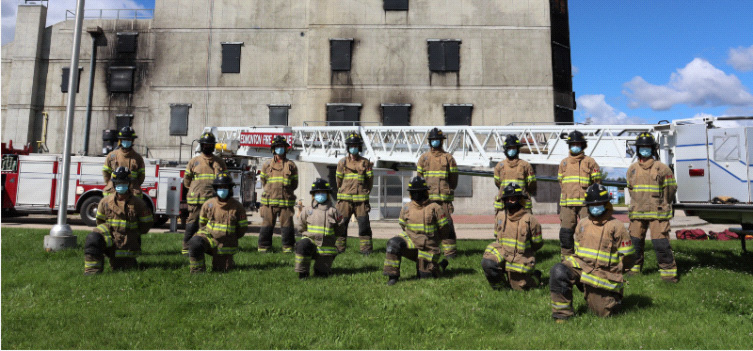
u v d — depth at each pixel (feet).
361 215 25.82
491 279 16.49
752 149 18.69
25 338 12.02
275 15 79.20
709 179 19.69
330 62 76.33
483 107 74.90
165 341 11.88
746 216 19.34
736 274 19.49
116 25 79.56
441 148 24.18
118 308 14.48
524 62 75.41
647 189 19.06
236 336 12.25
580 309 14.37
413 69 75.97
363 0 77.05
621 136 26.71
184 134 77.10
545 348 11.35
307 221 19.24
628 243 13.55
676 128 20.85
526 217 16.30
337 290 16.56
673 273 18.25
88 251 18.72
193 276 18.53
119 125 77.51
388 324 13.12
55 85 79.20
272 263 22.03
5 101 78.33
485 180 73.82
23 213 45.70
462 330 12.67
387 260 17.83
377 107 75.61
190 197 24.99
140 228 20.44
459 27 76.33
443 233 18.85
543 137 36.55
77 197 41.86
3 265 20.57
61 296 15.92
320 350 11.37
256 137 41.52
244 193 46.11
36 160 42.45
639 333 12.21
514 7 76.38
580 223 14.33
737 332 12.36
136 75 78.48
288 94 77.82
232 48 78.43
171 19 79.25
